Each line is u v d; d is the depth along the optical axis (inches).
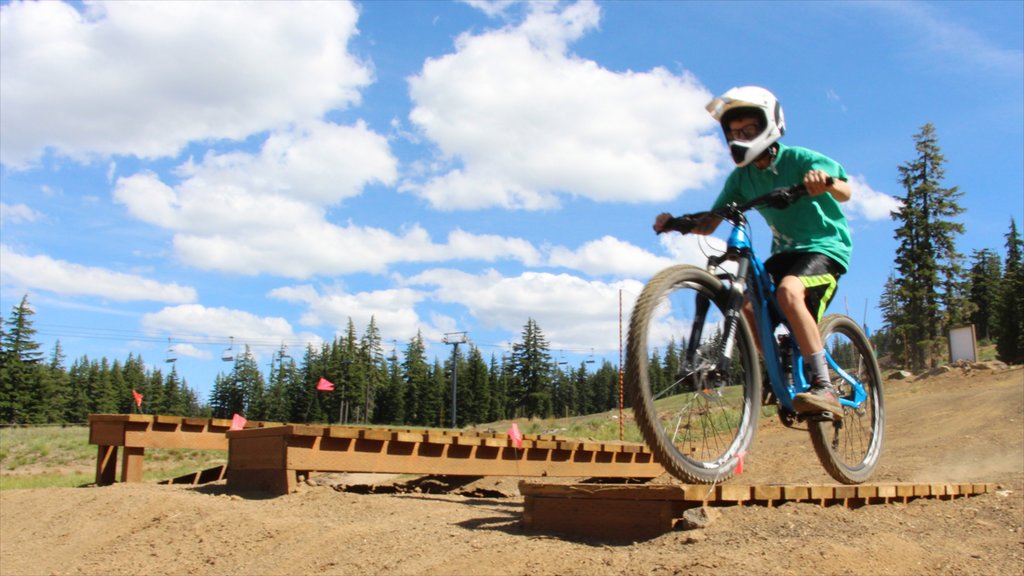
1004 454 375.6
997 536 174.6
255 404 4665.4
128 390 4156.0
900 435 516.1
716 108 166.1
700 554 147.9
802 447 443.5
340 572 166.4
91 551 212.8
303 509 233.1
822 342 191.0
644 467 402.6
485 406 3777.1
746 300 167.5
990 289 2716.5
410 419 3828.7
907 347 1622.8
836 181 161.9
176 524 224.2
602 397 4746.6
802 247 174.2
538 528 184.7
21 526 249.8
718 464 161.3
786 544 153.0
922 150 1640.0
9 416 2930.6
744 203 168.2
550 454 348.2
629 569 144.3
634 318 148.9
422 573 156.6
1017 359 1791.3
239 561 187.0
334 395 3772.1
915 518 193.9
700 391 159.5
